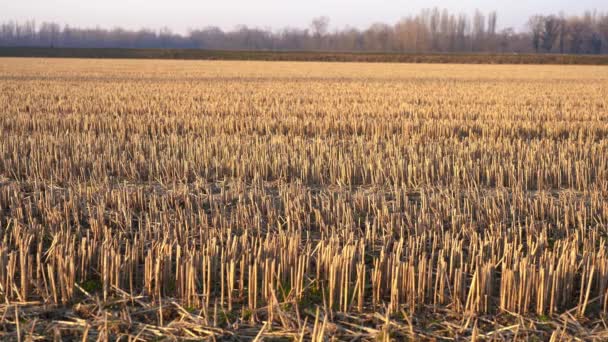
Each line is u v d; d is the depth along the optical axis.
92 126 13.31
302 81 30.81
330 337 4.15
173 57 70.25
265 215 6.86
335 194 7.82
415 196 7.98
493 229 6.40
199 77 33.19
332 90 24.44
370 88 25.88
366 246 5.89
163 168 8.95
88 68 41.56
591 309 4.65
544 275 4.45
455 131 13.52
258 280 4.97
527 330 4.26
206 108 16.91
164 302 4.60
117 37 162.75
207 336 4.14
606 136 13.25
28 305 4.54
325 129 13.40
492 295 4.77
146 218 6.20
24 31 159.75
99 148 10.52
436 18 118.75
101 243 5.75
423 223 6.30
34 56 67.56
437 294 4.70
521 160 9.66
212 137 11.52
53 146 10.36
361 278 4.50
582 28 114.06
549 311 4.51
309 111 16.50
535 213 6.98
